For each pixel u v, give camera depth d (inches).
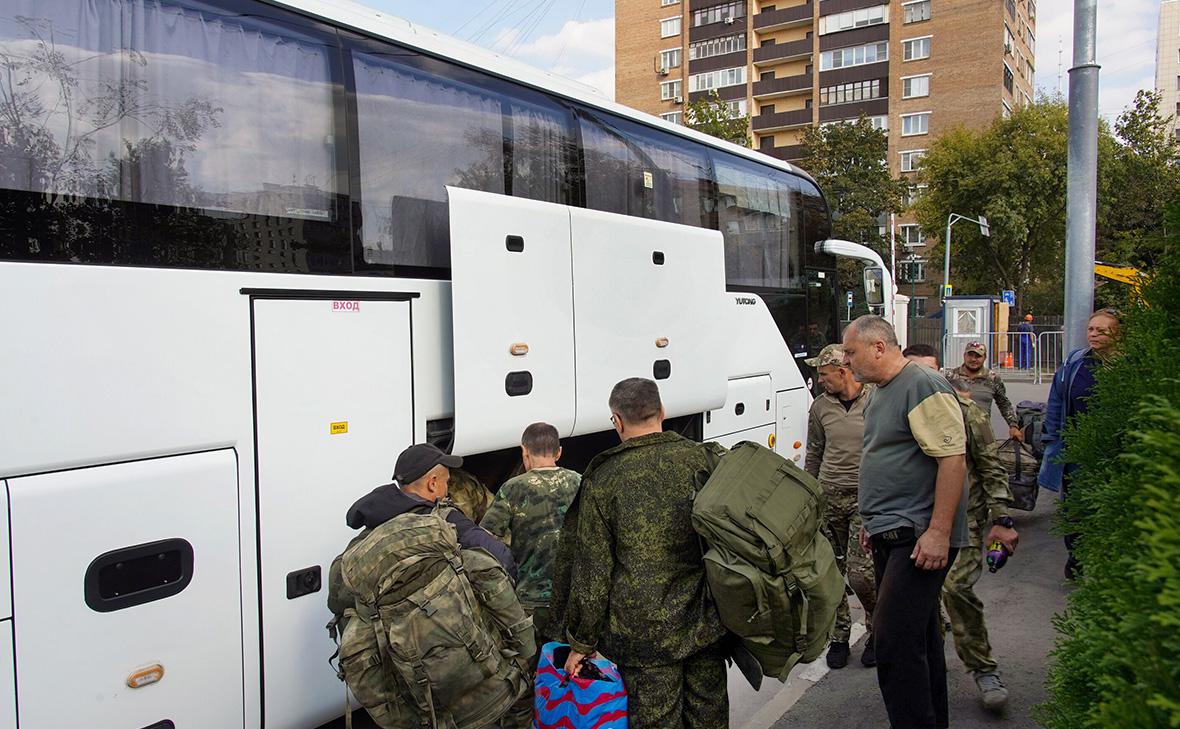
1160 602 41.9
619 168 213.3
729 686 181.6
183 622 114.2
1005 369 1039.0
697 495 106.0
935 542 128.2
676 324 216.5
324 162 140.9
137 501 109.5
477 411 154.3
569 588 116.6
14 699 98.2
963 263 1503.4
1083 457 103.3
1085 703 68.9
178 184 121.3
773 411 287.4
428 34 168.1
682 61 2314.2
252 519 123.1
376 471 141.5
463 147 167.9
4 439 98.5
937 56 1937.7
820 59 2085.4
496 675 110.3
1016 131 1358.3
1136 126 1343.5
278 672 126.3
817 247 322.7
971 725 155.4
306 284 133.2
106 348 108.3
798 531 103.2
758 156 291.6
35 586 100.0
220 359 120.5
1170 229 86.4
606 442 211.2
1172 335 84.8
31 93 108.1
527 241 167.5
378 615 106.0
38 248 105.9
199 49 126.7
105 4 116.5
